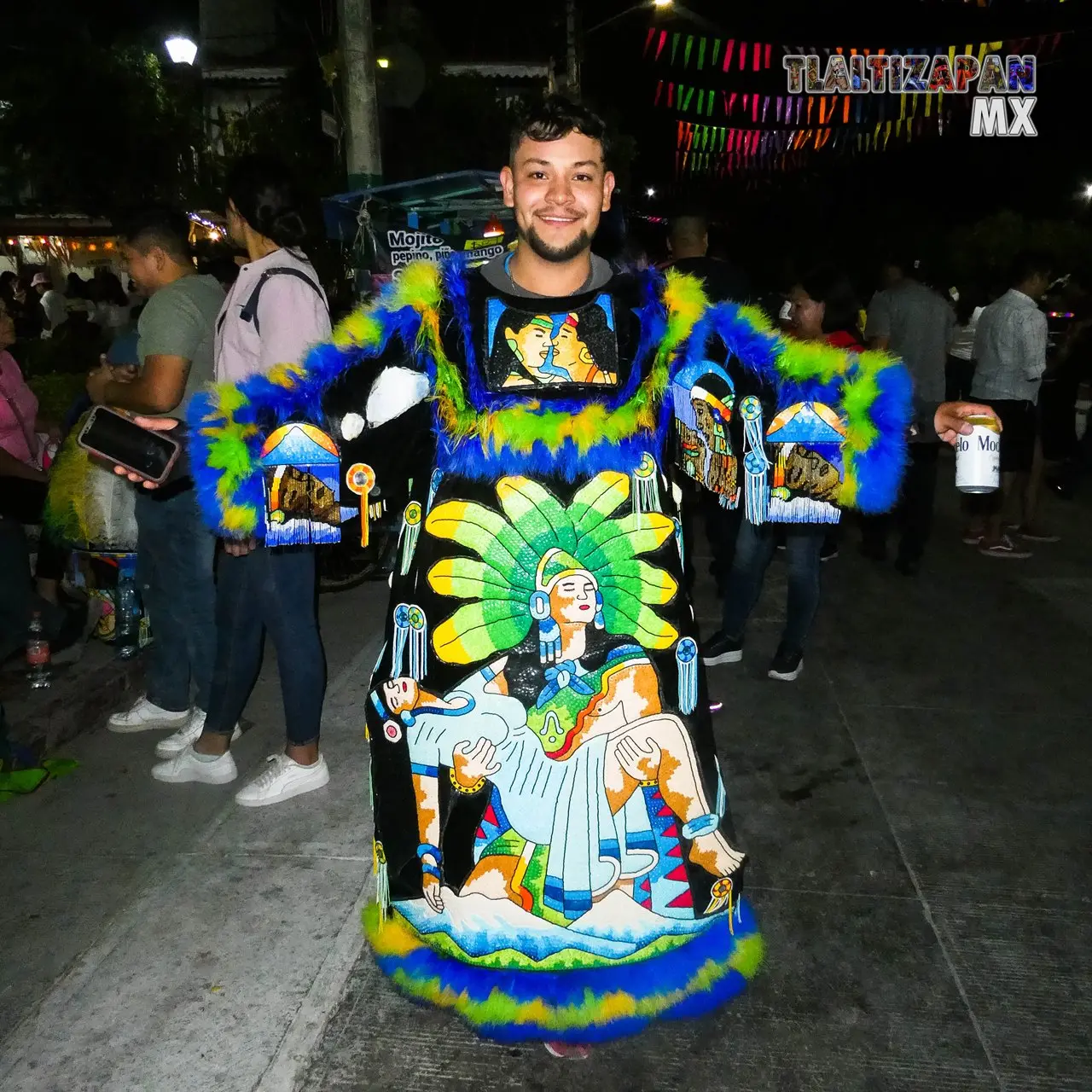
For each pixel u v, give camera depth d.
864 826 3.13
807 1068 2.13
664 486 1.91
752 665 4.50
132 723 3.78
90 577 4.30
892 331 5.92
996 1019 2.29
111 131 10.87
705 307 1.98
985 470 2.19
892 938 2.57
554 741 1.85
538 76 16.56
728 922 2.09
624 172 12.78
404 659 1.90
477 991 1.92
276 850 2.95
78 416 4.32
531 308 1.84
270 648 4.66
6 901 2.74
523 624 1.83
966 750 3.66
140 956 2.47
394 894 1.96
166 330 3.03
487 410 1.81
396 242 6.90
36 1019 2.27
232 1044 2.19
